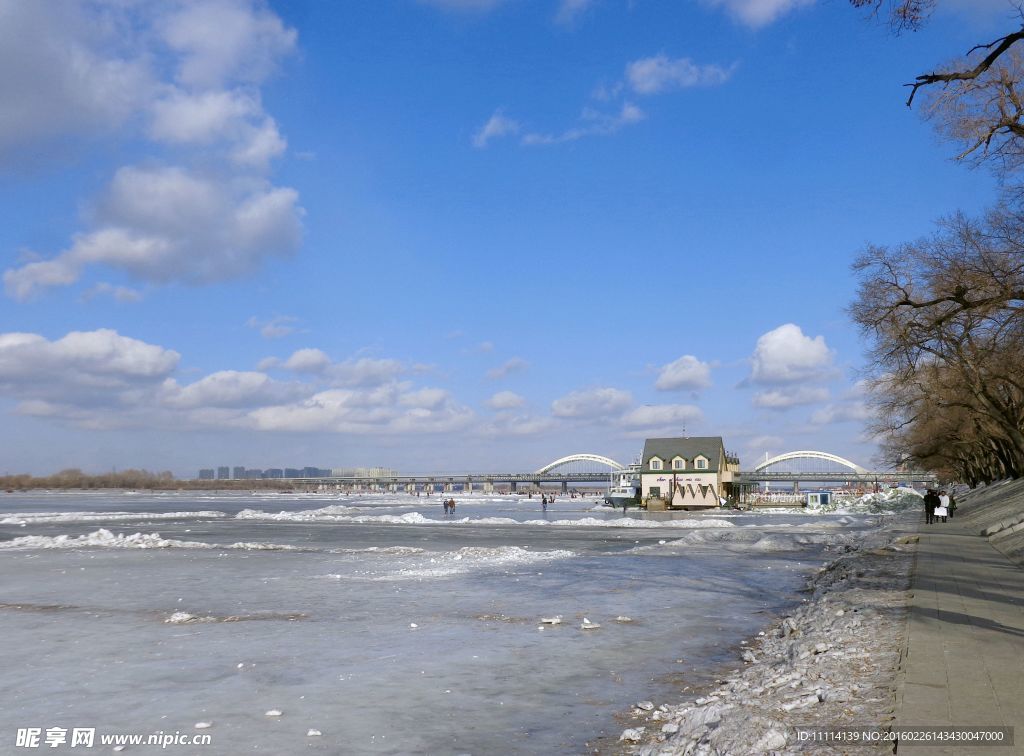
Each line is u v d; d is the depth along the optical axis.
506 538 50.50
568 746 9.73
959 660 10.46
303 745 9.79
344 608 20.70
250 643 16.08
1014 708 8.24
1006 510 42.91
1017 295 30.17
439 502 170.88
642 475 123.00
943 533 38.94
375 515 90.56
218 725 10.60
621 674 13.52
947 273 34.41
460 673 13.53
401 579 27.30
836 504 114.06
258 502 166.38
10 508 120.19
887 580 20.42
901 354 37.03
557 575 28.53
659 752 8.91
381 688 12.53
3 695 12.16
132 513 94.81
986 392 46.34
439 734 10.22
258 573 29.25
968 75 17.48
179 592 23.92
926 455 77.69
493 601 22.02
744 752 7.76
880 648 11.68
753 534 49.25
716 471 118.88
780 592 24.19
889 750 7.09
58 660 14.53
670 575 28.59
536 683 12.88
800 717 8.73
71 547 42.16
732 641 16.47
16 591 24.27
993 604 15.51
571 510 123.19
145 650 15.41
